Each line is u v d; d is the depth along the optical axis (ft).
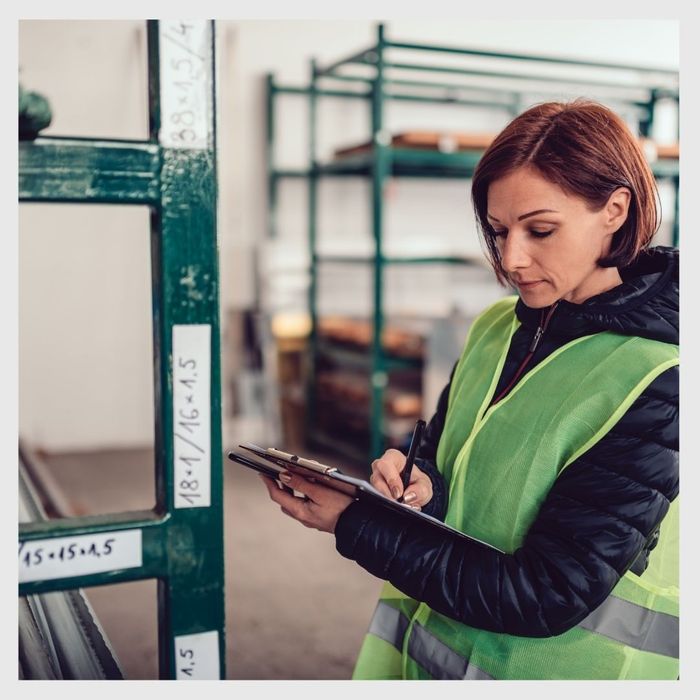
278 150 16.89
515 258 3.14
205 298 2.76
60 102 15.08
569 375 3.37
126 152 2.62
